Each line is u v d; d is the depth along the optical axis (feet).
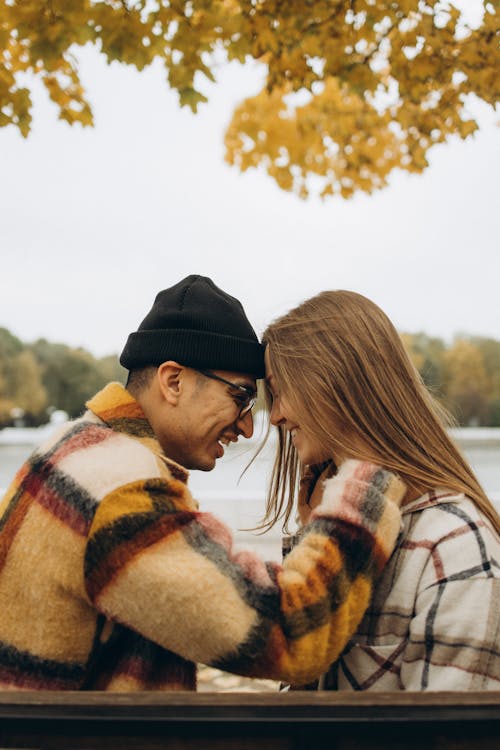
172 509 3.89
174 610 3.59
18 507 4.16
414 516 4.40
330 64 8.43
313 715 2.60
